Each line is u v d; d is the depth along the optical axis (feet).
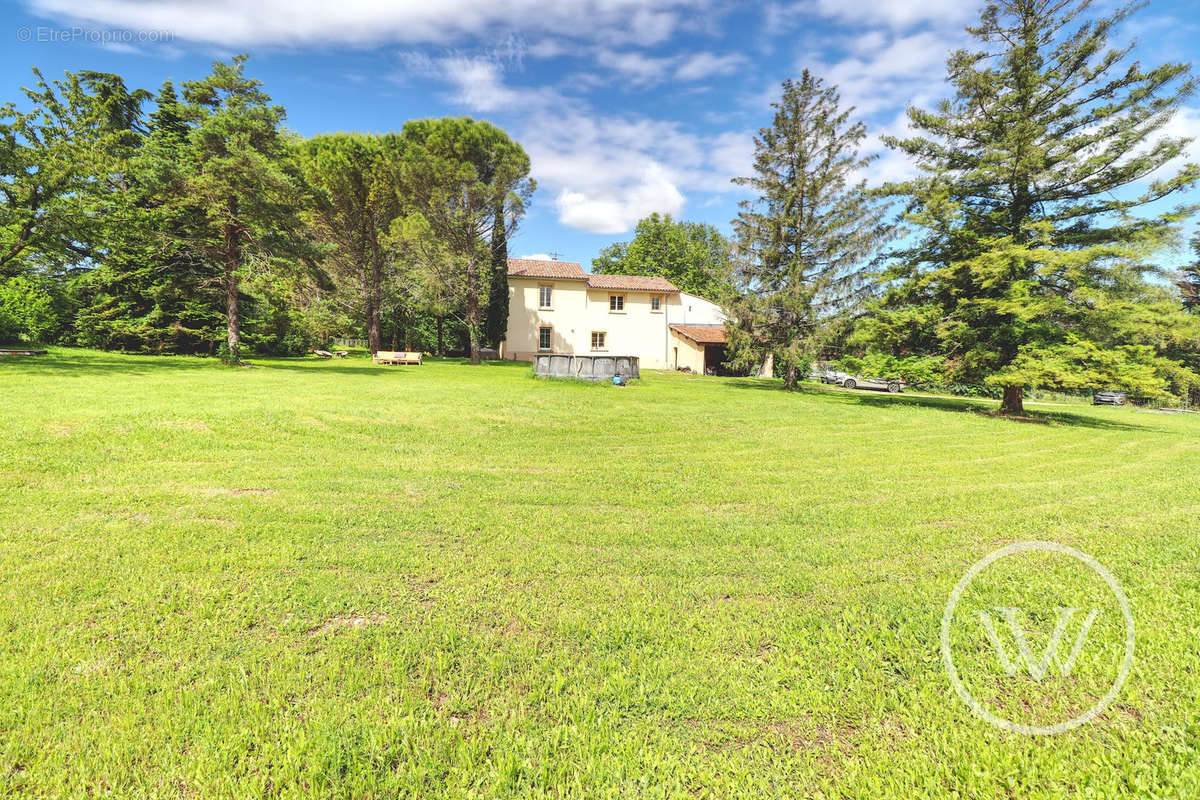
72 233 63.72
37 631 10.11
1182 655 9.61
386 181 99.50
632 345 131.13
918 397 85.97
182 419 29.58
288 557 14.05
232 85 72.23
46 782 6.81
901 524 18.35
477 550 15.08
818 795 6.83
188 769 7.06
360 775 7.00
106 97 89.45
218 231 75.10
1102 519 19.10
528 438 32.73
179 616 10.87
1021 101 56.80
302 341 115.65
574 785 6.91
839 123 73.92
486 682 9.07
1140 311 48.80
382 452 27.45
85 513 16.79
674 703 8.57
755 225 76.79
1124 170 51.96
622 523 17.88
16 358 62.95
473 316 106.01
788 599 12.46
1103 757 7.33
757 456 29.99
